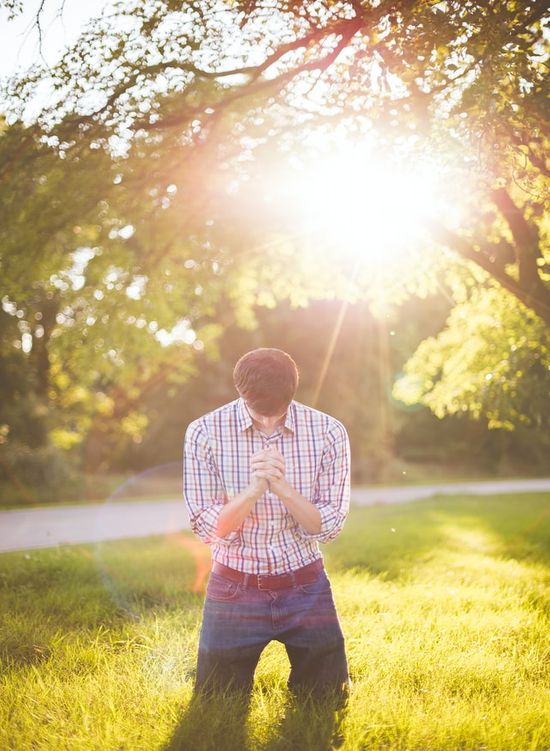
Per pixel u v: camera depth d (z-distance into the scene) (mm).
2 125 6426
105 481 24625
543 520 13344
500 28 4586
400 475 32344
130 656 4211
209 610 3299
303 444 3254
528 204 6551
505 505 17422
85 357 10242
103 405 28703
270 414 3145
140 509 18438
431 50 4750
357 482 31734
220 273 10414
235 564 3232
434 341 11000
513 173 5156
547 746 3096
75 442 26766
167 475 33469
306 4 5289
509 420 9922
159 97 6211
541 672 4082
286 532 3234
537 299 7215
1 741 3119
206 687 3301
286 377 3121
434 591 6188
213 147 7453
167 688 3672
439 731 3135
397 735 3135
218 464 3242
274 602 3219
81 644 4488
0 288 7418
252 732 3096
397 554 9008
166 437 33969
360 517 15211
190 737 3012
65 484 22109
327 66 5711
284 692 3525
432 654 4211
